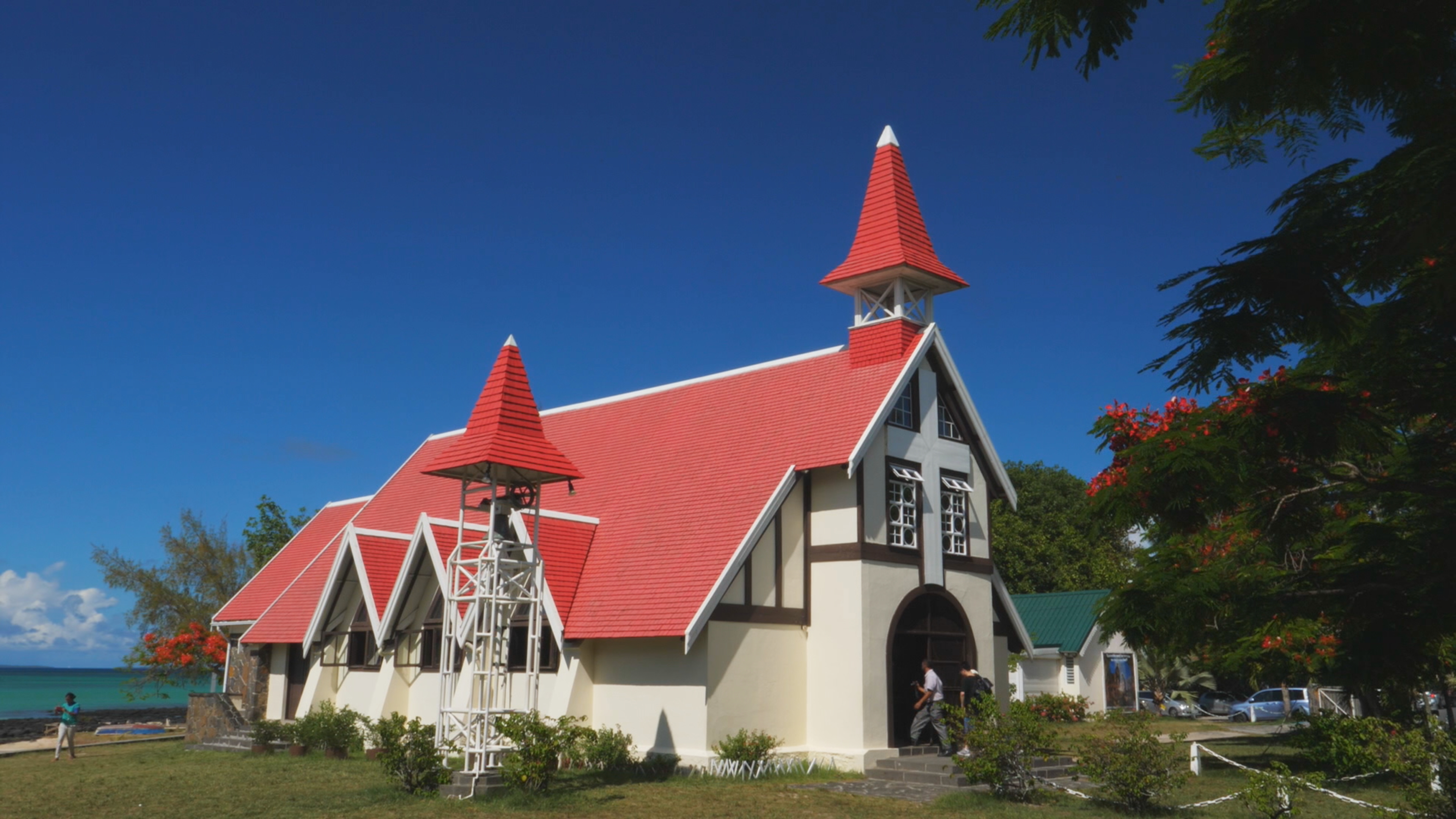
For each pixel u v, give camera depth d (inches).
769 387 1052.5
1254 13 312.7
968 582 992.2
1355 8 295.4
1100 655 1769.2
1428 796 542.6
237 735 1095.6
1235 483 509.0
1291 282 313.6
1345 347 375.9
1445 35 292.4
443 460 761.0
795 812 647.1
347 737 952.3
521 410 773.9
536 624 748.0
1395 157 291.6
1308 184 327.0
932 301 1025.5
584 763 839.7
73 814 655.1
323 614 1088.8
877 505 909.2
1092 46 331.3
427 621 993.5
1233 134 373.1
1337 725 860.0
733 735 823.1
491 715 726.5
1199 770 858.8
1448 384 389.4
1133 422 732.7
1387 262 306.2
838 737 861.2
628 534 957.8
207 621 1594.5
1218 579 660.7
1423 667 474.6
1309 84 323.9
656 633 820.0
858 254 1011.3
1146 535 727.1
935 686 863.1
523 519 938.1
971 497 1026.7
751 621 855.1
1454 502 436.1
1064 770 809.5
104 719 2340.1
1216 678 1950.1
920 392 981.8
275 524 1777.8
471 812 638.5
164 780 809.5
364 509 1390.3
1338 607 498.0
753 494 899.4
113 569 1593.3
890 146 1038.4
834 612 885.8
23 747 1266.0
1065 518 2266.2
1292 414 418.6
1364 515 617.3
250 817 631.2
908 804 682.2
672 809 650.2
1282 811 582.6
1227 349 322.0
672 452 1052.5
